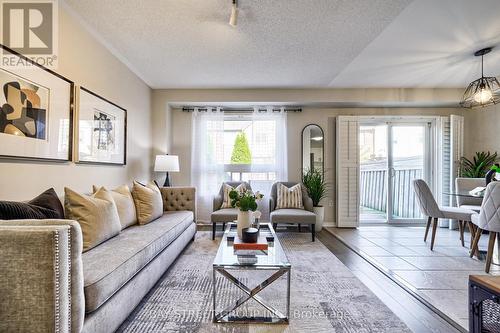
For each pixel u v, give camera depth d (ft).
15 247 3.59
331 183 16.08
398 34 8.83
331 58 10.71
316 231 14.24
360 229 14.90
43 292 3.60
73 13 7.64
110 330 4.80
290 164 16.06
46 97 6.72
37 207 5.28
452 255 10.25
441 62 11.16
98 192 7.25
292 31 8.61
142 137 13.33
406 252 10.64
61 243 3.71
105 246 6.28
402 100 14.64
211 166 15.65
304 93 14.71
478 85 11.42
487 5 7.28
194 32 8.69
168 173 14.38
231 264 5.64
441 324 5.65
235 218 12.10
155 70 12.00
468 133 16.12
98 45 9.15
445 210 10.97
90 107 8.59
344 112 16.16
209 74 12.51
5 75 5.65
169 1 7.07
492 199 8.29
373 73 12.44
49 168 6.89
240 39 9.16
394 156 16.58
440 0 7.07
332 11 7.52
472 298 4.21
